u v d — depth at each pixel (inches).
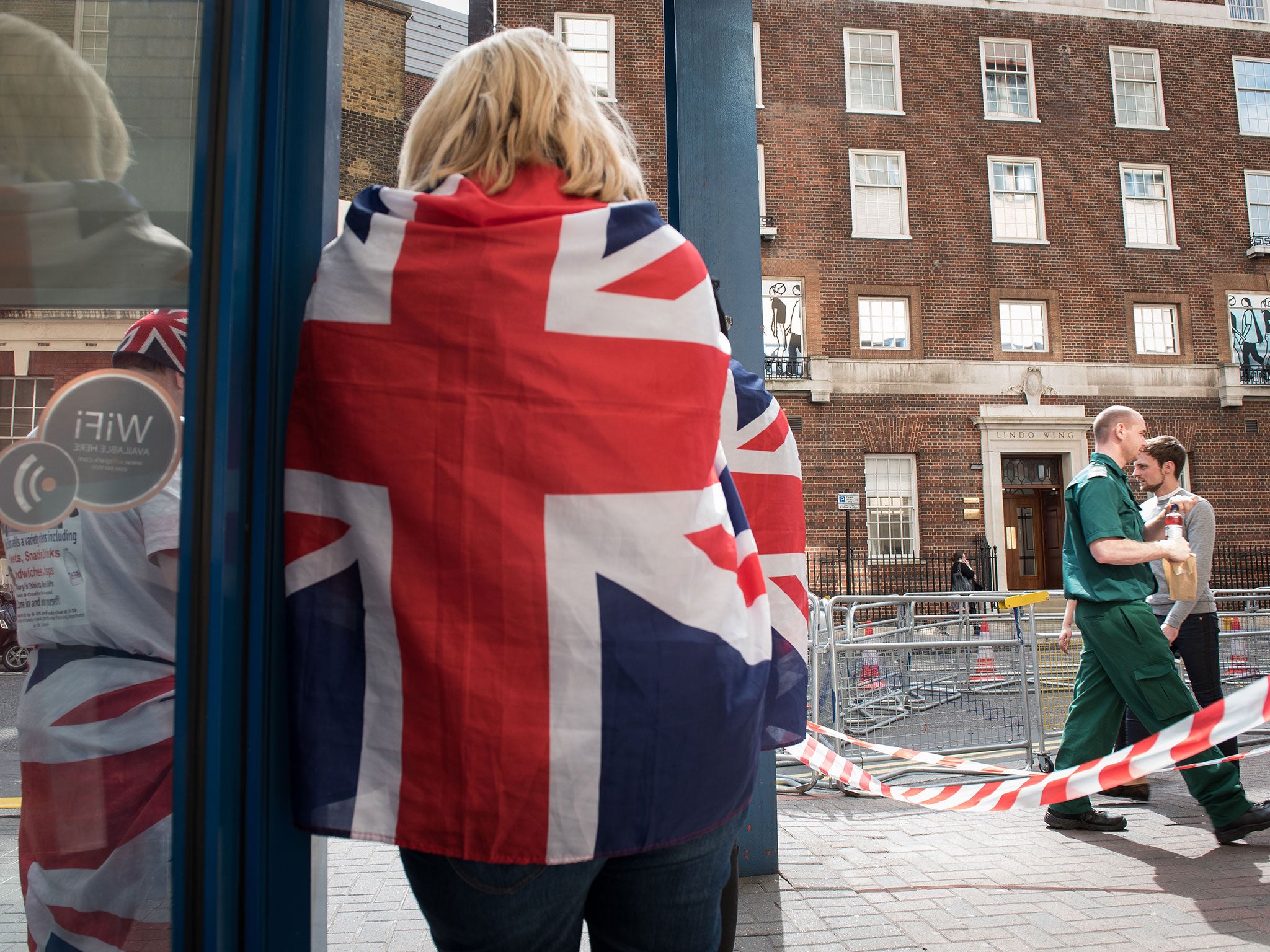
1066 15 770.2
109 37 42.3
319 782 36.1
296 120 46.4
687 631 36.4
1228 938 109.0
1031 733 219.6
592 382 36.3
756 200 124.3
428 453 35.9
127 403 42.7
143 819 42.5
